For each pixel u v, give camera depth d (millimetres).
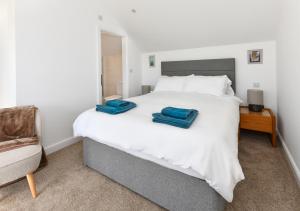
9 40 2145
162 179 1440
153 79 4355
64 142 2691
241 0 2490
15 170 1443
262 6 2504
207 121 1545
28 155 1527
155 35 3682
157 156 1387
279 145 2611
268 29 2826
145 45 4125
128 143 1560
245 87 3285
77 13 2754
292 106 2018
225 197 1174
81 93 2918
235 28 2965
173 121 1456
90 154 2021
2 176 1389
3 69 2273
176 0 2746
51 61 2455
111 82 5461
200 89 3148
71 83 2752
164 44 3865
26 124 1845
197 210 1291
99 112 1967
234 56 3322
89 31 2973
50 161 2256
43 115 2416
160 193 1467
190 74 3725
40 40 2307
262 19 2691
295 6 1794
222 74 3387
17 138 1781
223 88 3010
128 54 3953
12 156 1457
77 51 2803
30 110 1906
